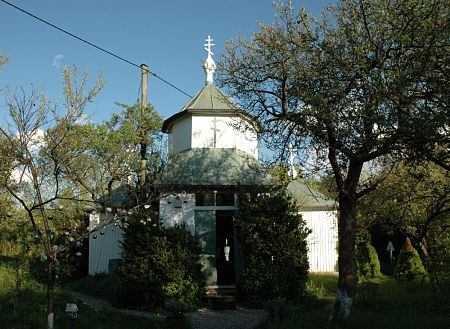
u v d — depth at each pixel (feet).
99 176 52.24
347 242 38.24
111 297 54.44
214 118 63.05
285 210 54.13
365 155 34.27
